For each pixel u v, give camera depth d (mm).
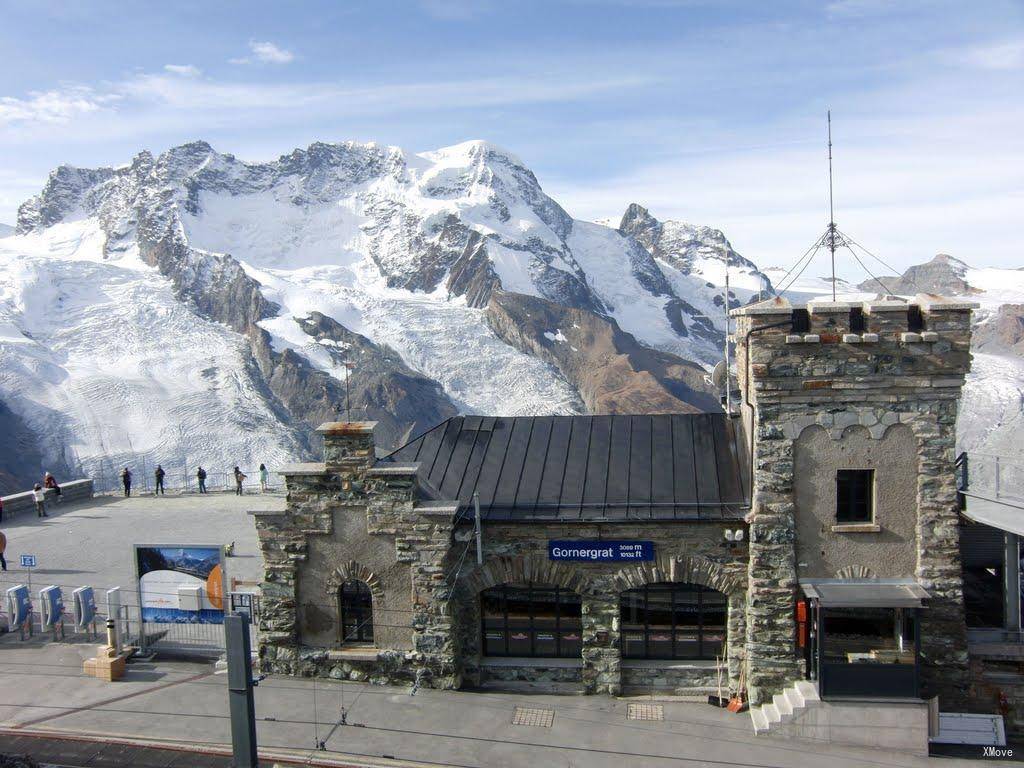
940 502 26266
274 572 28844
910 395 26125
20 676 30156
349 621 29172
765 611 26922
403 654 28406
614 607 28297
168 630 32344
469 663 29266
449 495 29562
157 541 47312
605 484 29297
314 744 25281
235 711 18453
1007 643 27125
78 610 33125
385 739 25562
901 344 25875
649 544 27922
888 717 25469
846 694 25750
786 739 25844
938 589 26422
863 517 26969
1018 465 26188
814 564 26828
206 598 31859
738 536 27391
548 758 24734
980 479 28172
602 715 27188
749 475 28250
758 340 26391
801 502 26750
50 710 27625
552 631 29484
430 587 28031
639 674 28688
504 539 28594
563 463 30438
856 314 26281
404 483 27812
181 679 29828
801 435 26562
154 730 26234
